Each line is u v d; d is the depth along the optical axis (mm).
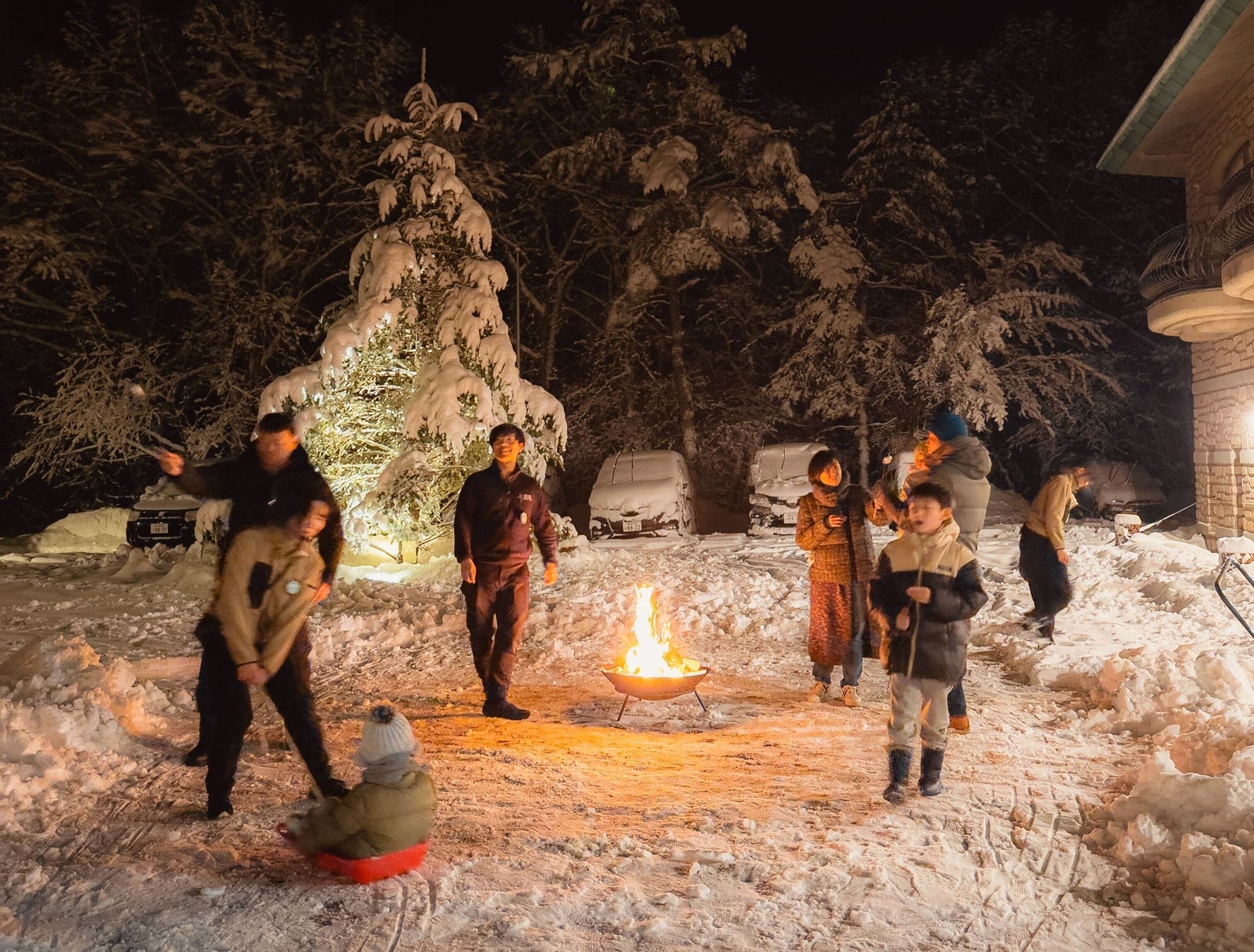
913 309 26828
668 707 7867
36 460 22781
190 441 22641
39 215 24766
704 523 26453
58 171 25547
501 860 4688
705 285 29641
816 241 26000
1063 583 9430
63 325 25422
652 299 27438
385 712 4570
